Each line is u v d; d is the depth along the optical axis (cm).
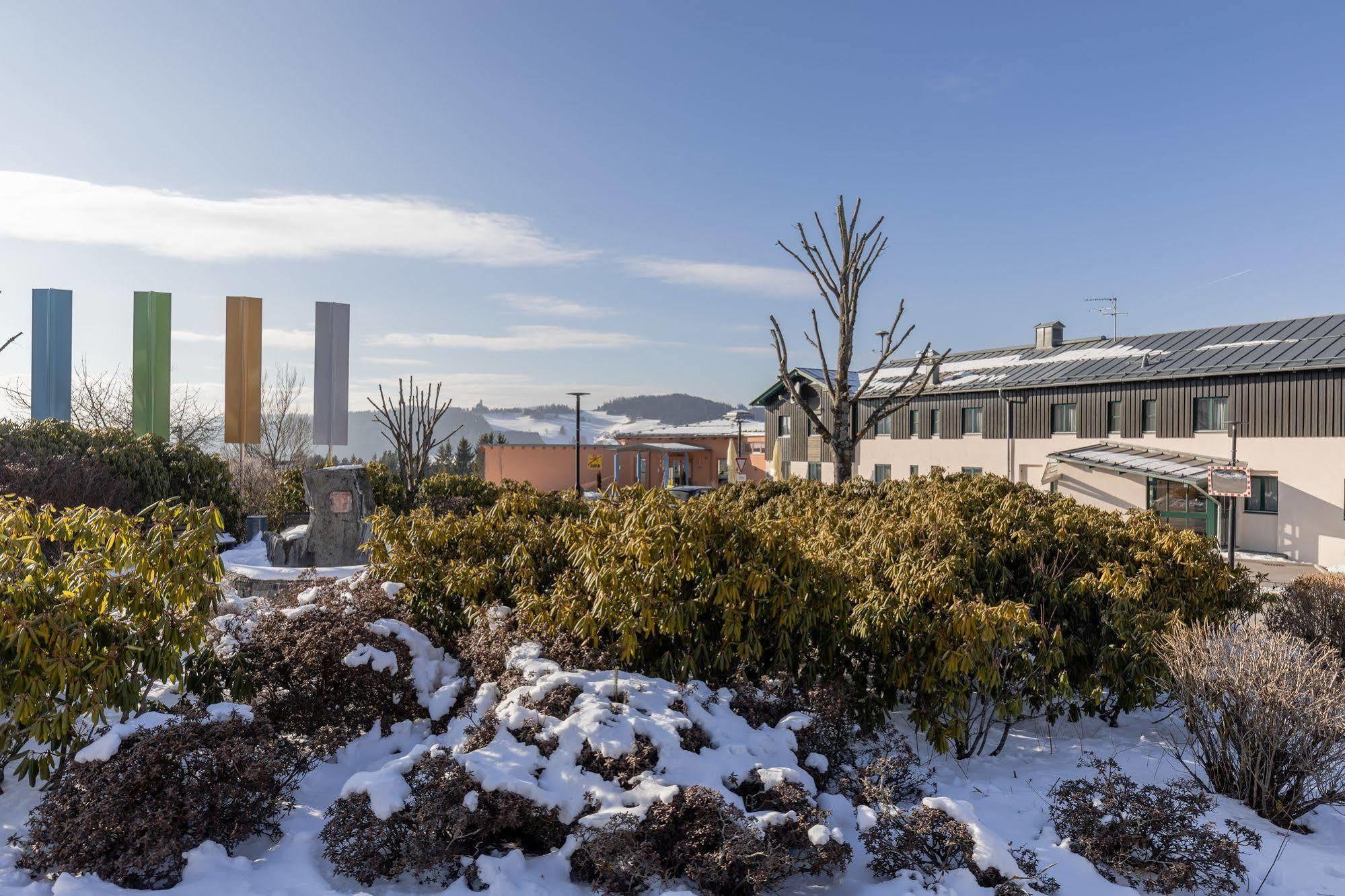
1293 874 469
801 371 3772
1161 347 2844
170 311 2806
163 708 546
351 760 571
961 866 434
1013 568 779
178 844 413
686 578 602
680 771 453
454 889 411
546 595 643
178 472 1777
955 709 635
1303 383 2239
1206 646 597
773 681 592
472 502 1559
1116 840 462
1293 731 536
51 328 2762
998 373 3222
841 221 1433
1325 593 923
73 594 492
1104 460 2556
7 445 1496
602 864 402
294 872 427
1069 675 731
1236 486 1617
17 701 461
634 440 5194
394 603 693
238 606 755
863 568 674
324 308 3030
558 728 480
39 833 415
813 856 425
